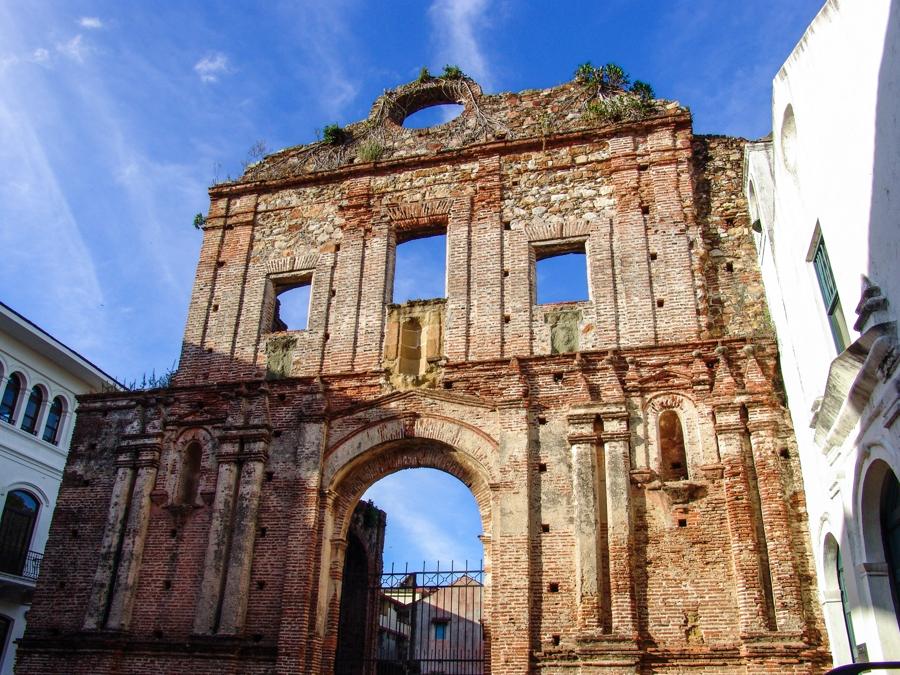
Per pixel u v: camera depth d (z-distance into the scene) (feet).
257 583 63.57
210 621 62.28
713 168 73.00
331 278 76.38
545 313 69.00
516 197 75.25
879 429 37.42
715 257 68.59
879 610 40.40
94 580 66.23
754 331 64.44
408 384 68.59
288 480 66.90
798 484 56.85
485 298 70.69
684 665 53.42
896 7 32.55
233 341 75.51
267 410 70.08
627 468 60.08
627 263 69.10
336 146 85.97
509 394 65.31
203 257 81.41
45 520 110.32
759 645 52.03
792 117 50.72
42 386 112.78
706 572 56.08
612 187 73.31
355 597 83.30
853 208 38.78
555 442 63.00
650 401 62.85
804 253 49.55
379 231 77.36
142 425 72.64
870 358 35.68
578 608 56.65
